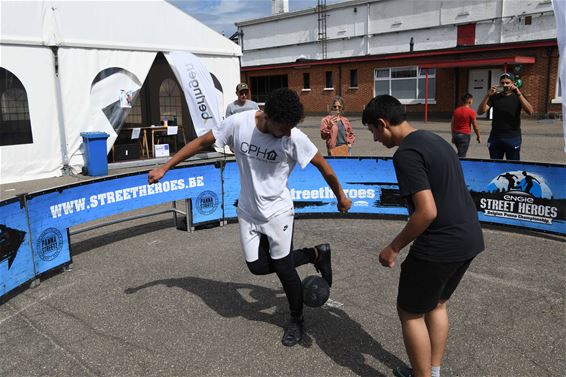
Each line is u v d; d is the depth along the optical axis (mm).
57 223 4645
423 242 2447
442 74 23922
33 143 9633
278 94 2834
